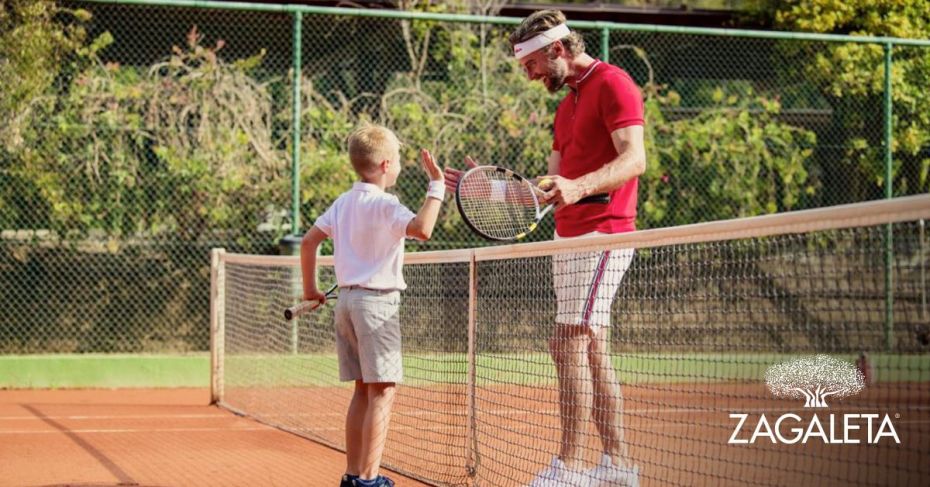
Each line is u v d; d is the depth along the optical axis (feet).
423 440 15.31
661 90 31.12
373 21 29.94
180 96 28.78
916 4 34.17
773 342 21.83
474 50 30.17
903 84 31.63
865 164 31.48
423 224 11.78
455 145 29.91
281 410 21.66
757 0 35.47
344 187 29.32
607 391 12.25
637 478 11.98
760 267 17.25
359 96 29.76
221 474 15.51
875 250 10.65
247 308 23.75
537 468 14.14
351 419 12.71
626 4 35.68
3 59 27.40
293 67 28.32
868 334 19.81
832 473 14.02
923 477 9.30
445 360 14.99
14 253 27.99
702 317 17.35
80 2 28.12
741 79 31.50
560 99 30.35
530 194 12.58
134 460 16.87
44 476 15.35
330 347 19.24
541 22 13.04
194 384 28.86
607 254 12.21
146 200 28.60
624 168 12.25
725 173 30.96
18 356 27.99
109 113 28.27
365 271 12.26
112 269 28.63
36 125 27.73
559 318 12.46
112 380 28.35
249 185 29.07
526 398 13.12
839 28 35.19
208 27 29.22
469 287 13.93
